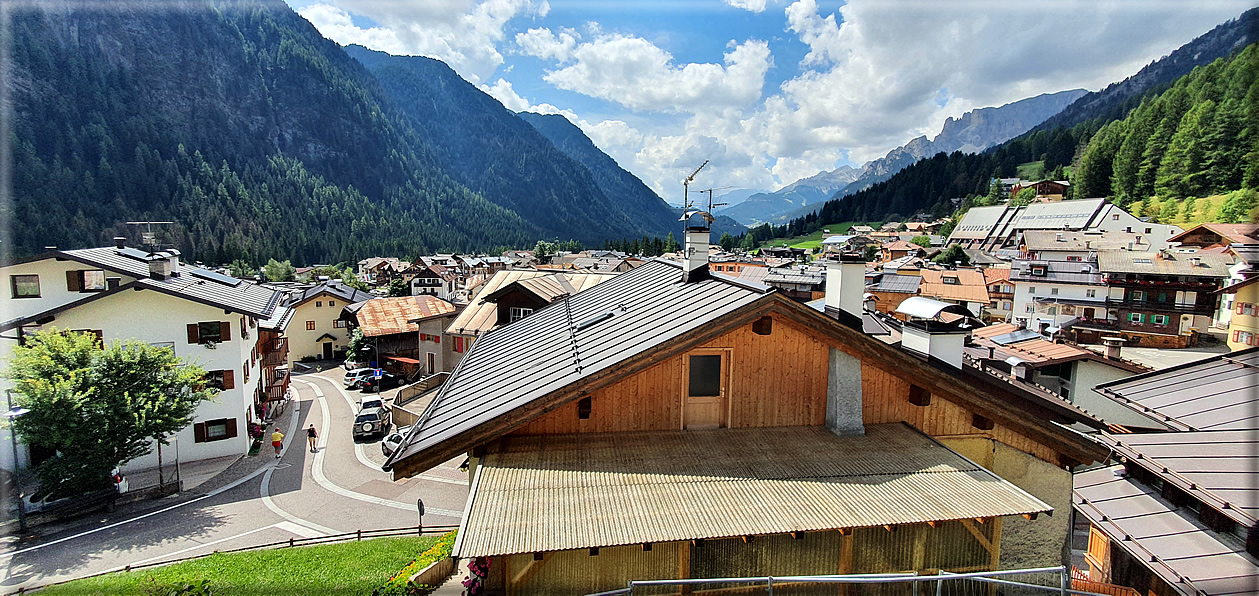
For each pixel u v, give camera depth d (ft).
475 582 32.73
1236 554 40.50
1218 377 55.98
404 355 190.49
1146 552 43.24
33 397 76.95
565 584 31.04
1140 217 374.22
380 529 77.41
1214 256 197.98
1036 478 42.65
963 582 32.78
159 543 73.87
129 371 83.87
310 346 213.66
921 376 40.78
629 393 37.93
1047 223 421.59
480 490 29.94
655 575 31.22
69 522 79.92
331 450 112.37
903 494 30.76
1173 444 47.01
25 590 61.98
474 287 229.66
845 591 31.78
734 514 28.22
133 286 96.53
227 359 106.22
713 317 37.17
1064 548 41.57
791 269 254.47
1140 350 188.03
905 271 289.94
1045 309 220.02
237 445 108.17
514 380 42.34
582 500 29.12
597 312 57.57
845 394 38.96
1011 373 78.43
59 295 103.55
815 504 29.45
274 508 85.15
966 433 42.52
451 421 37.40
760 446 36.35
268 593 51.31
